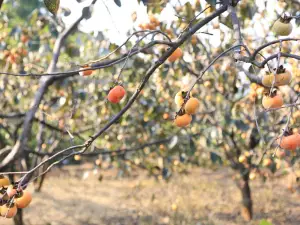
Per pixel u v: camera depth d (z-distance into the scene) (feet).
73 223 17.65
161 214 18.63
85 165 31.76
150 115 13.00
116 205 20.21
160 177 15.71
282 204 19.44
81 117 15.47
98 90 11.68
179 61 9.89
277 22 4.85
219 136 12.18
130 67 10.71
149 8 8.45
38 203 20.31
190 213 18.33
